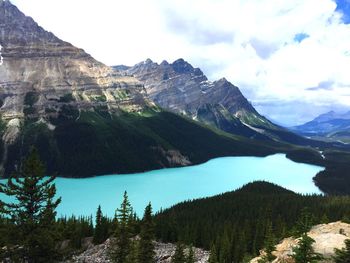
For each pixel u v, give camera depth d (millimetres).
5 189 39375
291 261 52031
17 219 39781
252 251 115750
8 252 39406
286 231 107375
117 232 69188
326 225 73750
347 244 46094
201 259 107250
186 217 161875
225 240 108188
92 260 95375
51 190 40875
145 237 71250
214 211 171500
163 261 100875
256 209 172000
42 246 39750
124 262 67188
